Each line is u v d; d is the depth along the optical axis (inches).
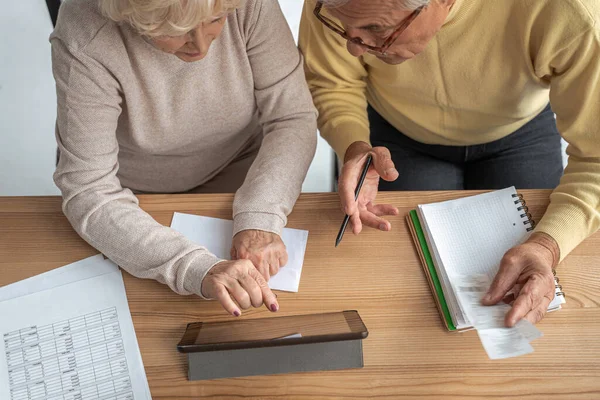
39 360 44.3
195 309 46.3
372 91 64.3
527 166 66.7
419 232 49.1
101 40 45.7
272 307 44.4
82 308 46.1
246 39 50.9
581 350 43.6
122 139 57.1
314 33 57.2
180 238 47.4
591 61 46.6
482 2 48.0
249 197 49.8
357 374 43.1
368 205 50.6
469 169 70.2
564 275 47.3
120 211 48.3
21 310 45.9
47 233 49.9
